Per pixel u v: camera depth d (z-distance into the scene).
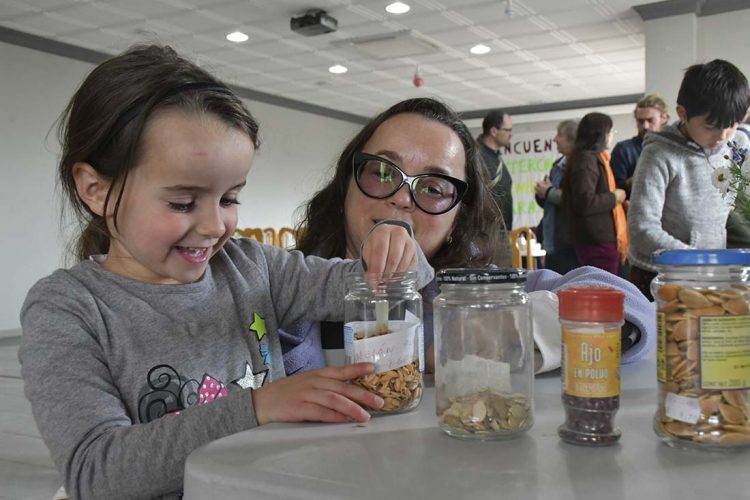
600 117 3.24
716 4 5.62
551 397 0.70
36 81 6.41
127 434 0.65
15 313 6.22
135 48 0.89
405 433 0.57
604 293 0.51
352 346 0.67
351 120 10.85
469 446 0.52
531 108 10.15
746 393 0.49
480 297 0.57
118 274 0.88
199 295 0.92
